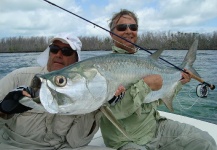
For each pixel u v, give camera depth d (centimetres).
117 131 114
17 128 96
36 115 96
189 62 148
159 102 136
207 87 155
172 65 132
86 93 80
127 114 104
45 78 73
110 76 88
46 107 73
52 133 98
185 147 118
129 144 112
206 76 446
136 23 132
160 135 124
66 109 76
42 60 111
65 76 76
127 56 100
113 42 135
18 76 99
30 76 100
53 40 102
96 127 101
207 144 115
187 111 266
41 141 98
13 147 96
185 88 355
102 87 84
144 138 117
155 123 124
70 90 76
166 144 122
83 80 80
